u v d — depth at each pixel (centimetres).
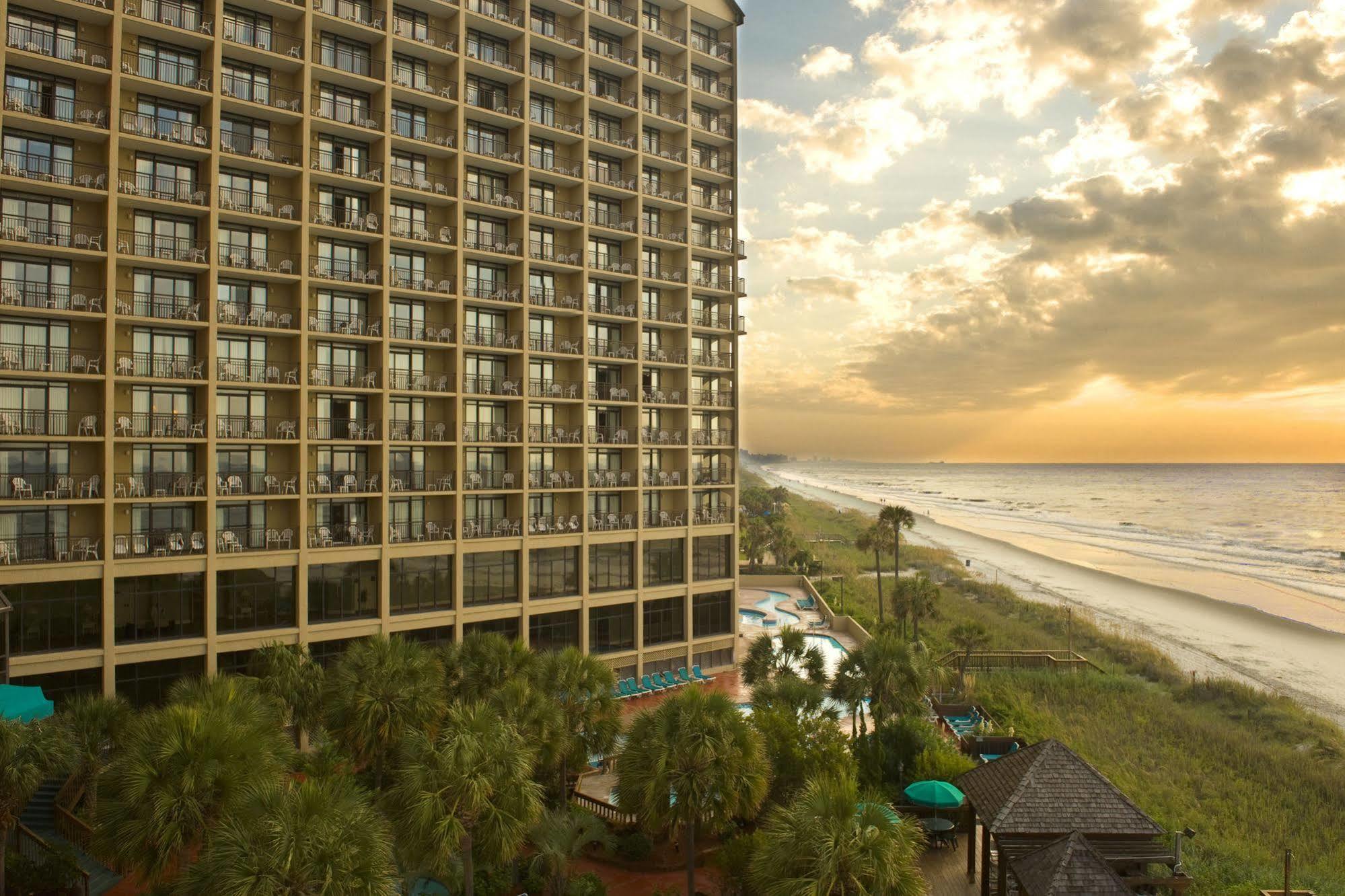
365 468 4731
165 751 1883
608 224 5644
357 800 1828
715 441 6081
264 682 3231
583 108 5391
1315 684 5916
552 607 5100
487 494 5059
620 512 5650
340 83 4606
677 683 5350
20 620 3656
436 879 2470
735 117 6159
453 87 4931
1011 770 2567
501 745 2209
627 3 5706
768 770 2570
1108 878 2114
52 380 3850
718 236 6200
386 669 2883
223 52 4222
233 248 4309
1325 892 2812
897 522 6912
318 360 4594
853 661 3575
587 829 2595
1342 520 18638
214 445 4081
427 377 4859
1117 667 5947
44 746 2209
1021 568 11525
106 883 2528
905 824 2045
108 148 3906
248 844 1625
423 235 4800
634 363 5538
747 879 2350
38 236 3822
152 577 3934
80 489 3856
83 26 3938
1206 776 4000
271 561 4225
